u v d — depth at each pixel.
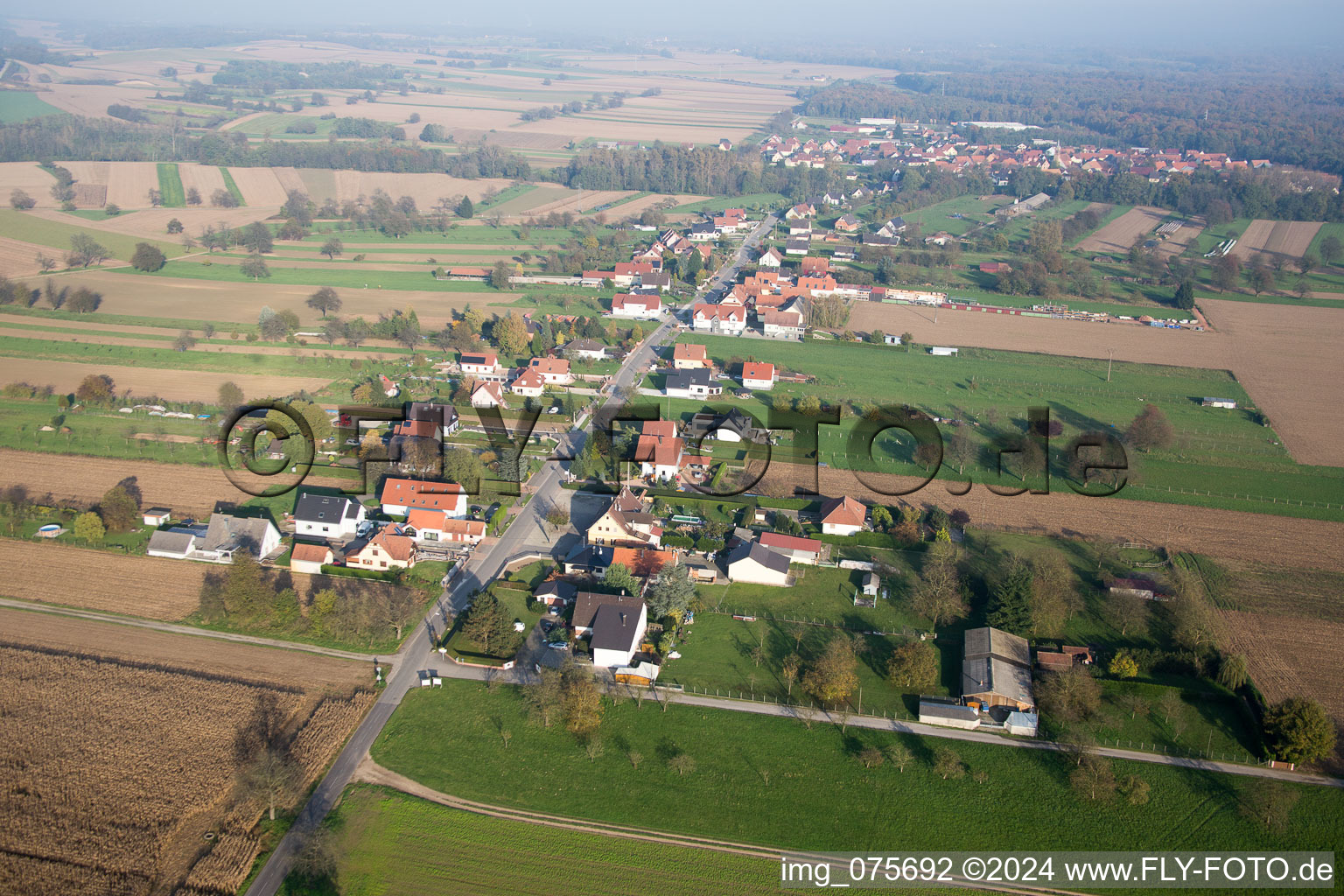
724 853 70.38
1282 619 101.06
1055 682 87.19
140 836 68.56
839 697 86.75
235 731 79.50
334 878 66.25
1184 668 90.62
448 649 92.56
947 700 87.75
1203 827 73.44
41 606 98.06
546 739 81.31
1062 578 102.81
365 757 78.19
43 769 74.25
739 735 82.69
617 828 72.31
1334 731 82.56
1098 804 75.56
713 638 97.12
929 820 74.00
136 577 104.56
